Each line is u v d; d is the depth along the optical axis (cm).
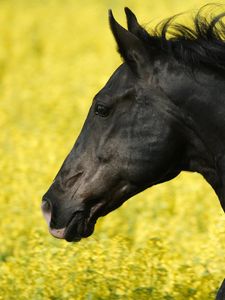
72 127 2594
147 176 944
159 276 1255
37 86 3381
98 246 1302
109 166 951
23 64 4022
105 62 3734
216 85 923
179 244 1588
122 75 942
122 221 1795
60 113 2800
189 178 2072
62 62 3944
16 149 2258
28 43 4494
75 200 968
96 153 954
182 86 923
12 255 1591
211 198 1895
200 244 1525
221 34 937
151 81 930
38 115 2833
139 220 1789
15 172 2019
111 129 944
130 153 937
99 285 1200
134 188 956
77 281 1216
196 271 1305
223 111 920
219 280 1280
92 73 3516
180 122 928
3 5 5969
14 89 3356
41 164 2089
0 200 1834
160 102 927
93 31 4719
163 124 928
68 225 973
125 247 1315
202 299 1202
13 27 4988
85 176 962
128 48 931
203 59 923
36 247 1361
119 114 940
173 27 948
